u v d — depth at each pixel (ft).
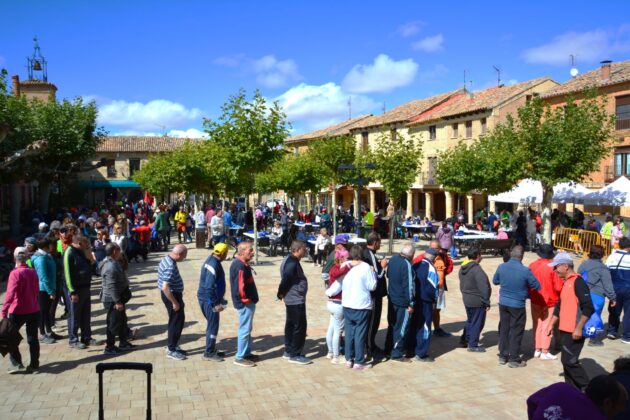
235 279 24.31
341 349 26.22
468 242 71.10
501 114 121.08
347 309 24.04
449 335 29.99
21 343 27.81
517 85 129.59
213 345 25.02
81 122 90.84
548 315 25.62
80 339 27.50
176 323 25.11
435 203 152.97
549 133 67.46
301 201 192.54
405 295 24.80
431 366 24.59
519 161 71.31
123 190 187.11
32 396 20.38
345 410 19.51
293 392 21.21
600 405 10.39
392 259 25.45
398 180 69.00
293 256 24.68
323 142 106.52
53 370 23.39
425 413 19.29
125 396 20.47
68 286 26.17
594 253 26.58
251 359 25.17
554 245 72.13
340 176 102.47
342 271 24.76
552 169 66.54
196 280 47.44
